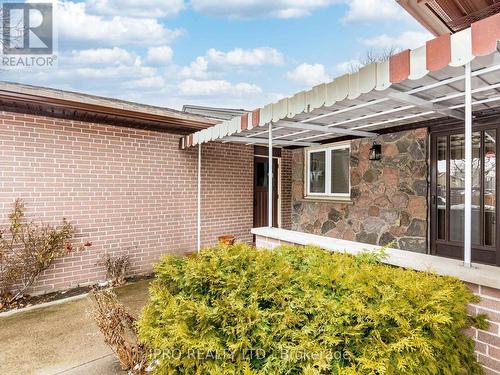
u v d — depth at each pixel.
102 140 5.31
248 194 7.48
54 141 4.84
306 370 1.49
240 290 1.93
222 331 1.80
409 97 3.16
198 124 6.11
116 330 2.62
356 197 6.06
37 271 4.57
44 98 4.34
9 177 4.48
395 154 5.34
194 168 6.51
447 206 4.66
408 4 3.30
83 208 5.10
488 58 2.23
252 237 7.51
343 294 1.83
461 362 1.89
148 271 5.82
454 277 2.04
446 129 4.63
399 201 5.27
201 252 2.56
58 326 3.67
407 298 1.73
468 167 2.26
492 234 4.22
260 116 3.77
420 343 1.52
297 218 7.60
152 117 5.42
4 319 3.86
